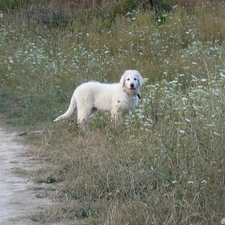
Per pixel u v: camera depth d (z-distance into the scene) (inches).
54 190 348.8
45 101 601.3
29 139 474.6
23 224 296.8
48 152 429.1
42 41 838.5
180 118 384.2
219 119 340.5
